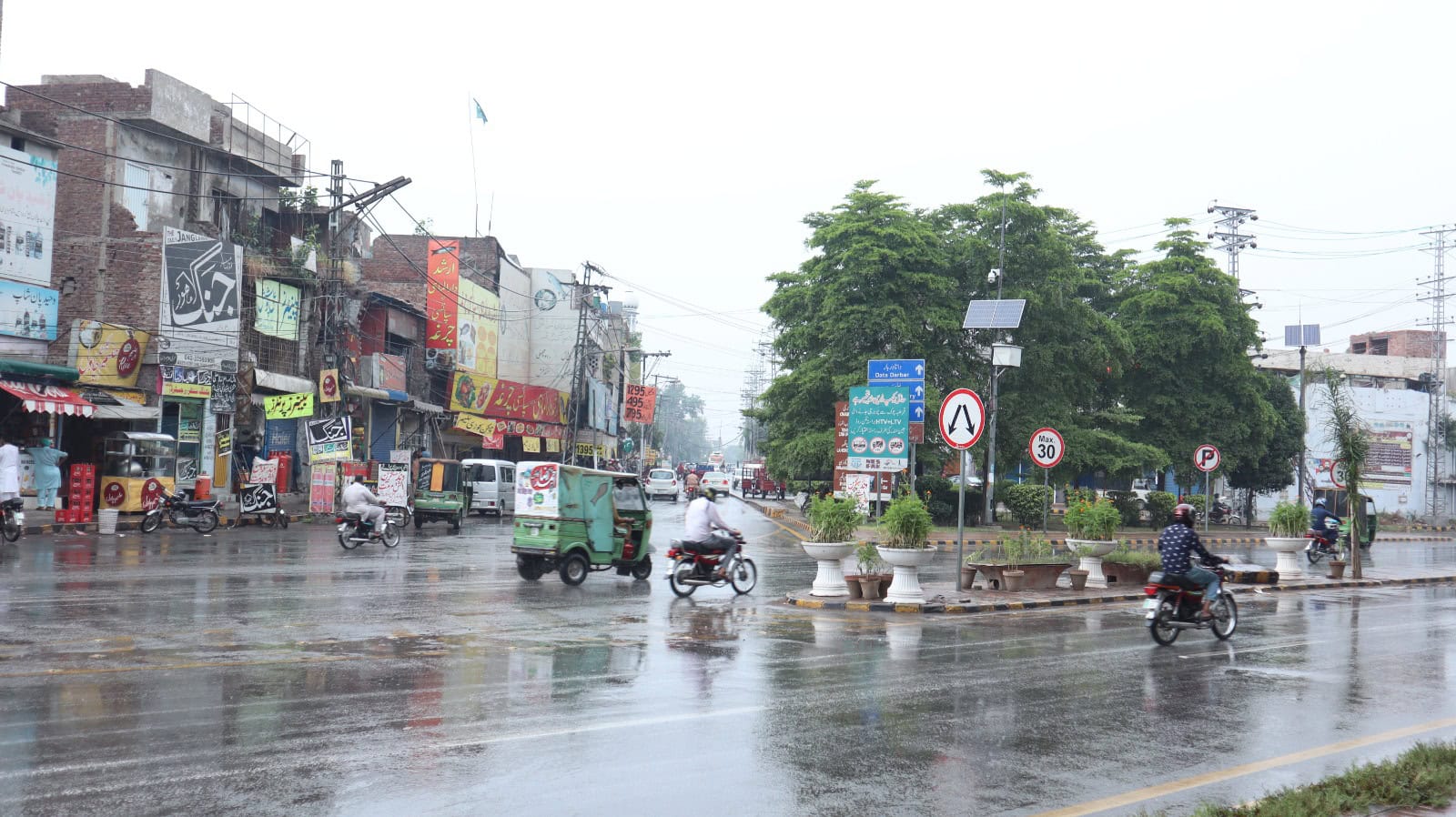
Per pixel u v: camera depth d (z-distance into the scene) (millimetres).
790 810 5918
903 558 16016
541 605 14984
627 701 8656
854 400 23438
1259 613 16984
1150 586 13234
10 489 21859
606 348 84562
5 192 27375
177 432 32156
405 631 12117
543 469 17578
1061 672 10711
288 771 6383
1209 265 48781
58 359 29203
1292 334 68188
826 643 12297
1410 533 53719
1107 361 42812
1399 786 6152
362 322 44844
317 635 11617
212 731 7293
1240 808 5766
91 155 31406
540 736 7410
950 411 17547
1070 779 6676
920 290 39469
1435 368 63875
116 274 31266
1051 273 41281
